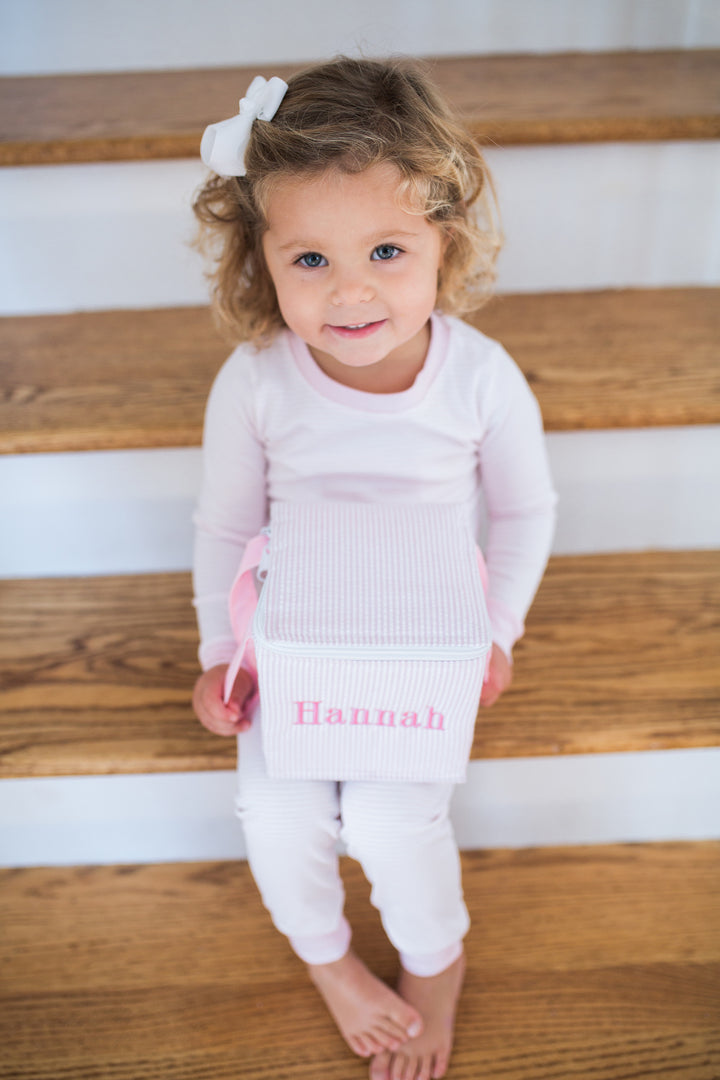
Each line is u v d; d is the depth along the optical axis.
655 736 1.08
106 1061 1.05
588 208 1.34
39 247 1.35
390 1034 1.03
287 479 1.07
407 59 1.05
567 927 1.17
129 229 1.34
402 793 0.96
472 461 1.09
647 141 1.27
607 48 1.54
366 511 0.91
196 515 1.12
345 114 0.86
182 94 1.42
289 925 1.02
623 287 1.43
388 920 1.03
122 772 1.08
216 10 1.48
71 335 1.35
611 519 1.32
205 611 1.07
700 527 1.33
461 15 1.49
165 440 1.17
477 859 1.25
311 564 0.86
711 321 1.33
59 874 1.25
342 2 1.48
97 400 1.21
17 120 1.33
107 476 1.24
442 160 0.88
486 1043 1.06
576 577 1.31
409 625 0.81
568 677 1.15
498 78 1.43
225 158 0.89
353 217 0.86
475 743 1.08
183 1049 1.06
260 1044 1.07
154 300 1.41
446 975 1.07
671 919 1.18
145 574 1.35
